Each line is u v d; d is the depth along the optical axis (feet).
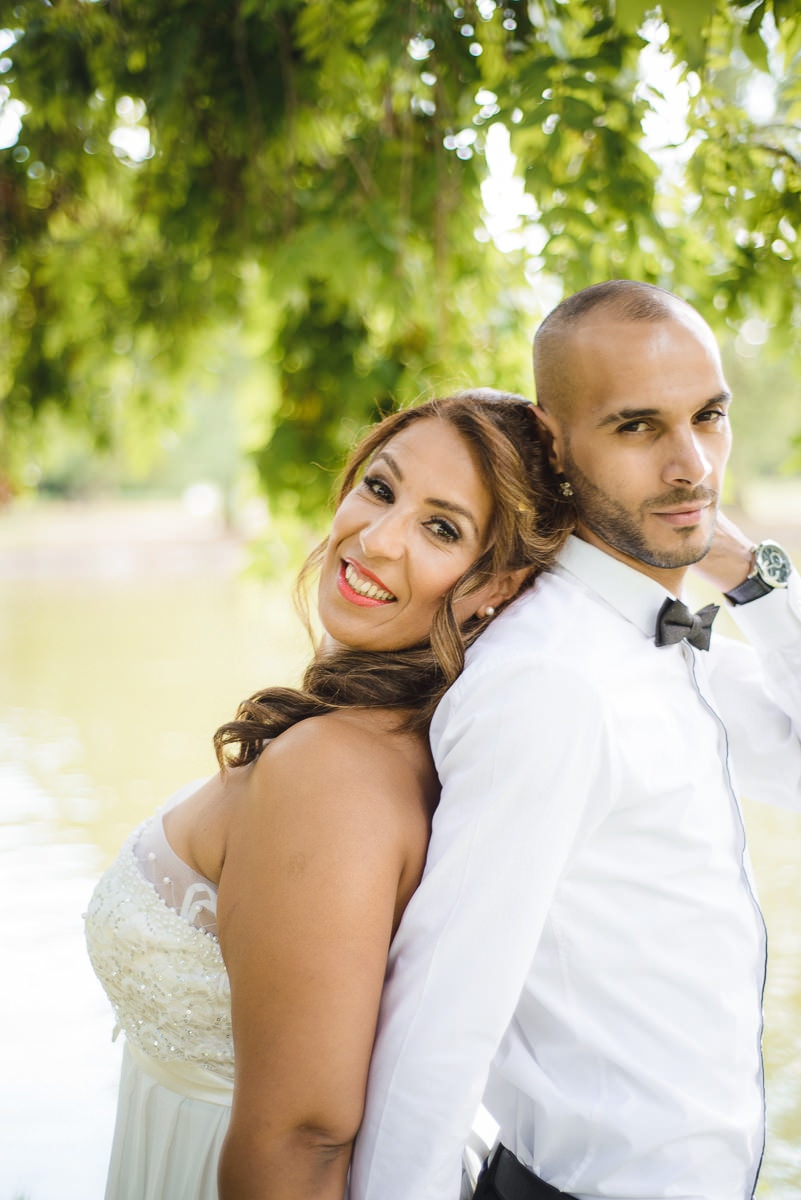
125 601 56.03
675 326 3.88
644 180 8.12
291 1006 3.61
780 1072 10.21
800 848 16.44
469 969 3.61
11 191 13.14
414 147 10.08
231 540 87.61
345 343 11.53
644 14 6.21
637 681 3.93
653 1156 3.80
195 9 10.08
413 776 4.05
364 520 4.28
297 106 10.75
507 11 8.69
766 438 71.77
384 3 8.64
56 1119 9.71
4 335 15.39
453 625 4.15
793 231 8.52
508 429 4.22
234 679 31.73
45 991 12.11
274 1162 3.62
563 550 4.24
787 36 7.08
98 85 11.69
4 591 62.39
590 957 3.85
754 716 5.17
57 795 19.81
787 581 4.98
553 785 3.60
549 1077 3.94
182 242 12.26
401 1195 3.61
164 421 16.65
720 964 3.95
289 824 3.74
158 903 4.38
